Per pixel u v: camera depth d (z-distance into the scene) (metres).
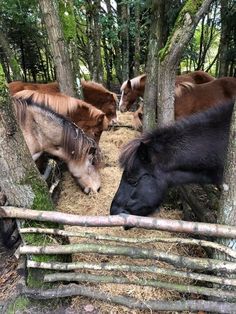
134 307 2.03
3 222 2.35
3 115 1.82
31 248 2.04
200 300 1.94
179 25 2.62
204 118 2.22
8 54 6.31
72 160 3.20
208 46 9.09
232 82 4.31
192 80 5.09
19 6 6.51
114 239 1.97
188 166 2.21
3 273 2.47
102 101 5.55
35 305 2.14
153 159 2.17
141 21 7.73
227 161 1.82
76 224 1.95
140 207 2.25
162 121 3.02
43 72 10.44
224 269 1.84
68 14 3.85
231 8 5.80
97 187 3.44
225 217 1.88
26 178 2.02
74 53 4.02
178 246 2.53
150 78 3.73
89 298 2.17
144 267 1.98
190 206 2.79
